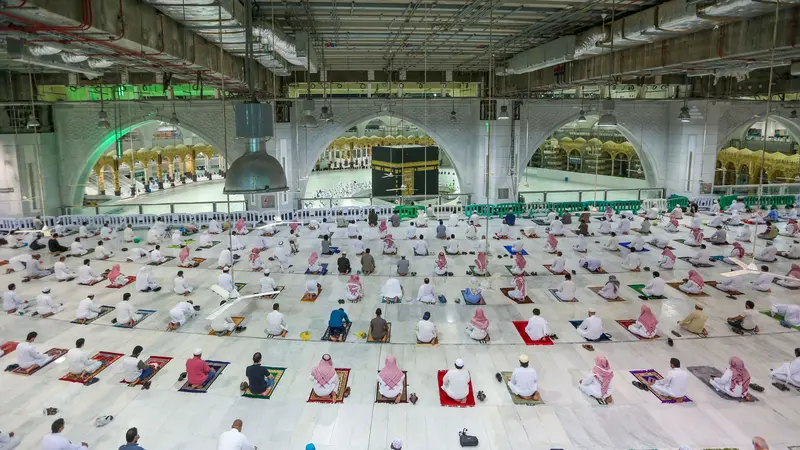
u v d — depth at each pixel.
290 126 22.30
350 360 9.18
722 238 16.72
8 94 19.39
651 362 9.03
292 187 22.67
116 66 13.99
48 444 6.20
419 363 9.05
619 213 21.34
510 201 23.94
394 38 15.23
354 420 7.43
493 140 23.33
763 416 7.45
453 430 7.20
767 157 28.30
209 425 7.30
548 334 10.00
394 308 11.52
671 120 24.95
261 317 11.05
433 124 24.06
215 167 43.22
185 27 10.77
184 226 19.14
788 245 16.39
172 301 11.98
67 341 9.92
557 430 7.18
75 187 21.92
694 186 24.08
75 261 15.16
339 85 24.72
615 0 10.81
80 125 21.45
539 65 15.88
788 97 24.45
